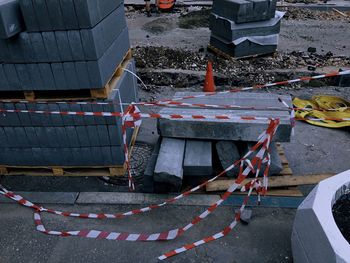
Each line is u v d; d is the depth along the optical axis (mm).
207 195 3855
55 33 3229
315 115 5449
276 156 3949
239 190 3855
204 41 8922
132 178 4180
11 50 3324
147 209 3645
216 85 6777
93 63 3396
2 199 3869
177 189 3852
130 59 4910
